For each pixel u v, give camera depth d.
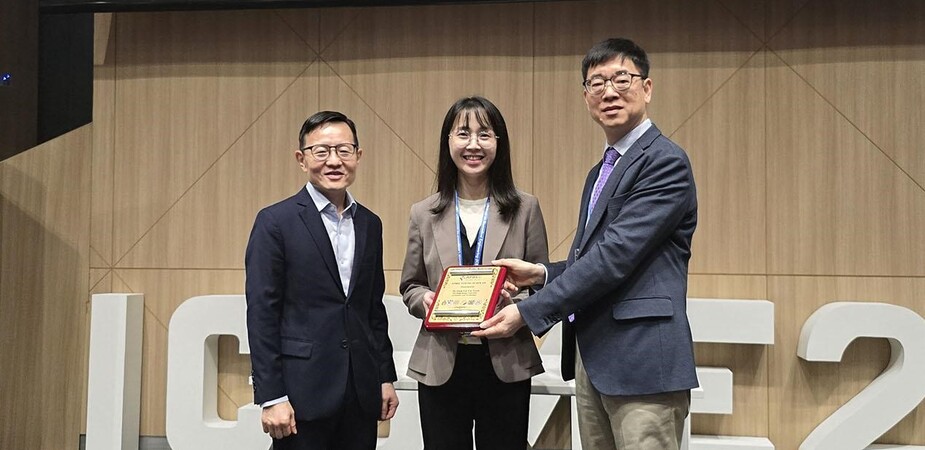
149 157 4.18
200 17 4.16
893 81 3.80
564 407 3.89
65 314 4.20
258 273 2.38
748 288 3.84
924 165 3.77
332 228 2.49
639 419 2.12
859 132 3.81
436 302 2.34
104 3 4.02
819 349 3.60
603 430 2.29
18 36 4.17
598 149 3.93
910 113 3.79
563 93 3.96
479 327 2.22
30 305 4.20
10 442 4.20
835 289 3.81
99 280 4.18
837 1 3.84
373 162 4.05
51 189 4.21
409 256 2.66
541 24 3.98
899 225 3.78
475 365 2.49
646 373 2.10
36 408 4.19
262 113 4.12
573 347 2.36
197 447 3.86
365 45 4.07
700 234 3.88
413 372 2.54
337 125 2.49
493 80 4.00
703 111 3.89
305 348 2.36
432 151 4.01
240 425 3.83
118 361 3.95
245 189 4.11
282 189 4.09
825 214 3.82
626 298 2.15
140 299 4.11
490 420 2.50
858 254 3.80
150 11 4.02
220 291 4.10
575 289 2.12
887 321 3.58
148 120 4.18
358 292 2.48
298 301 2.40
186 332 3.91
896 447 3.71
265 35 4.13
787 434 3.80
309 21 4.11
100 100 4.21
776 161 3.85
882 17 3.82
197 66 4.16
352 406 2.43
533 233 2.59
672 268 2.19
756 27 3.87
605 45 2.28
